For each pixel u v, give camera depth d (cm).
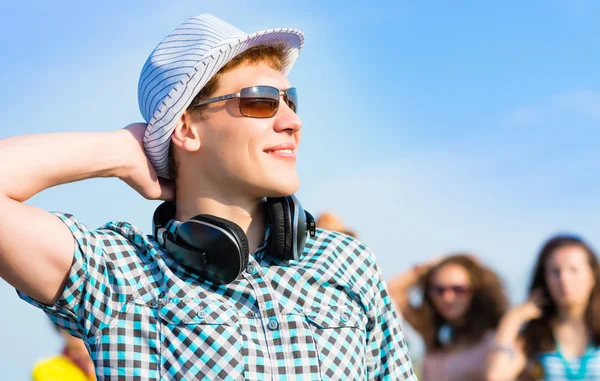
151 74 189
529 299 380
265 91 183
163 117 184
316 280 187
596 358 363
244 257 175
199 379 168
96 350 172
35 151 175
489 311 386
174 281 176
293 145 188
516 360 374
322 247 196
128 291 175
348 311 186
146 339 172
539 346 371
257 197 189
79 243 172
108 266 176
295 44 200
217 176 186
